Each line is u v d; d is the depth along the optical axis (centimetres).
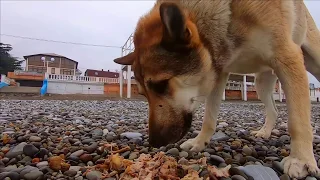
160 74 47
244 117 171
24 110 198
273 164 49
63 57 1170
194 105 50
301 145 47
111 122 122
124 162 46
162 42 46
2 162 53
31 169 47
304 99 48
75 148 62
